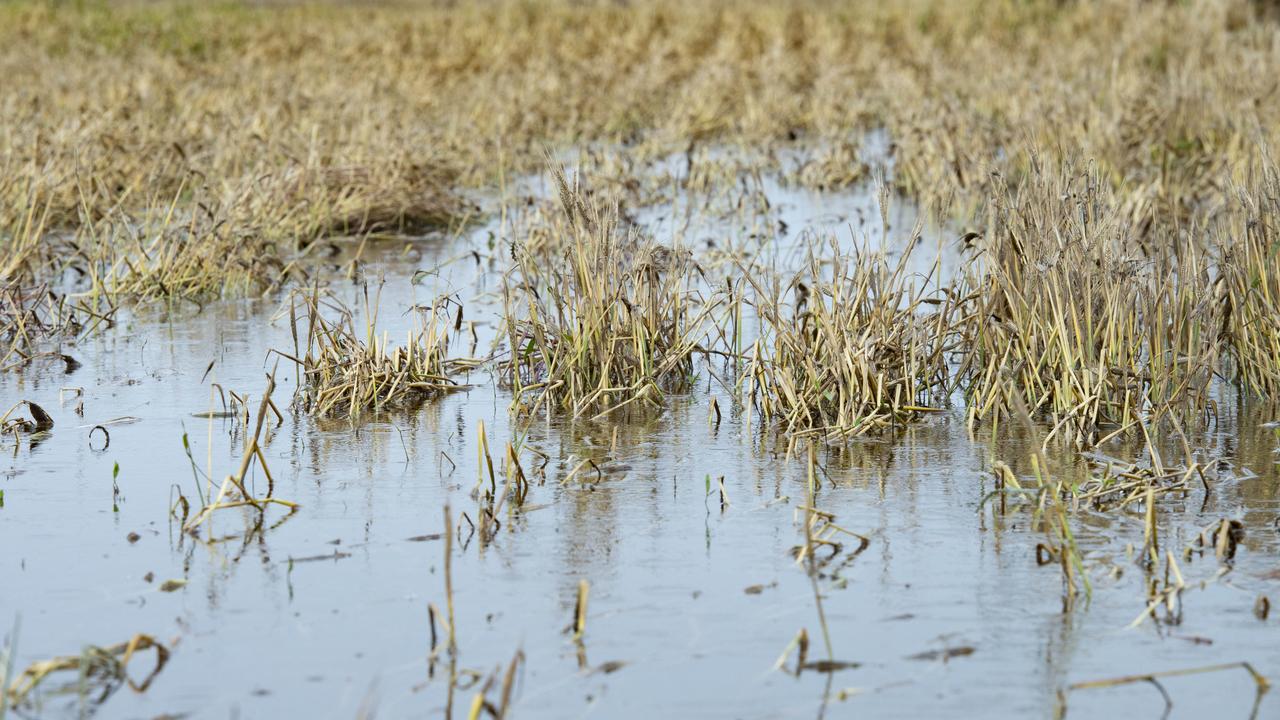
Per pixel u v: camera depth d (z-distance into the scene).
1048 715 10.83
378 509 15.41
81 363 22.02
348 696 11.24
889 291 19.50
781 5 79.75
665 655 11.88
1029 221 19.45
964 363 19.66
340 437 18.12
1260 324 19.45
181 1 85.50
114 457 17.27
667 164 43.00
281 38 66.38
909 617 12.53
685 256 22.89
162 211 32.28
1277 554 13.77
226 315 25.56
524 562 13.90
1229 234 20.89
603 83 55.16
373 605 12.91
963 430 18.22
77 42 64.94
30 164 31.52
